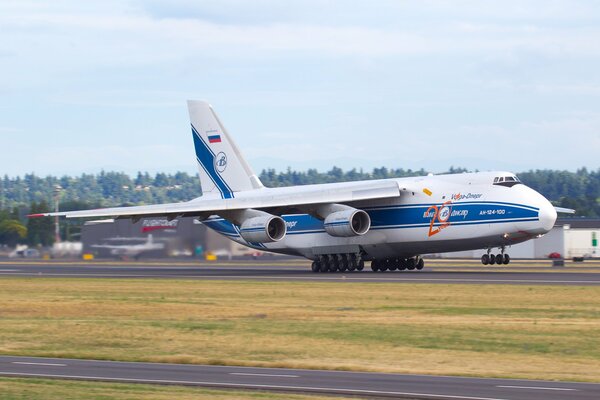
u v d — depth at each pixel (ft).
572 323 331.16
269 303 418.10
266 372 241.96
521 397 203.00
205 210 621.31
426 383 222.48
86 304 431.02
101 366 254.27
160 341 303.07
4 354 280.51
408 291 458.91
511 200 564.71
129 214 634.43
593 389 213.46
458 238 582.76
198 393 208.44
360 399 201.67
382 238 615.98
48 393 209.26
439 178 608.60
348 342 293.84
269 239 612.70
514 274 584.81
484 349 277.64
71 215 640.99
